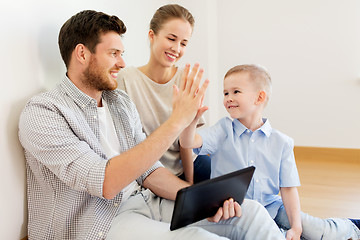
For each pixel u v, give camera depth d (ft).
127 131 3.88
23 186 3.42
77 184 2.89
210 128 4.45
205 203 2.93
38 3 3.64
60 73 4.11
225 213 3.14
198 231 2.92
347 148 8.40
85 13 3.47
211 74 8.75
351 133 8.38
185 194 2.64
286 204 4.21
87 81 3.48
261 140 4.32
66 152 2.94
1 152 3.13
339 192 6.24
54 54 3.97
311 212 5.38
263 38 8.79
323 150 8.58
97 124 3.47
